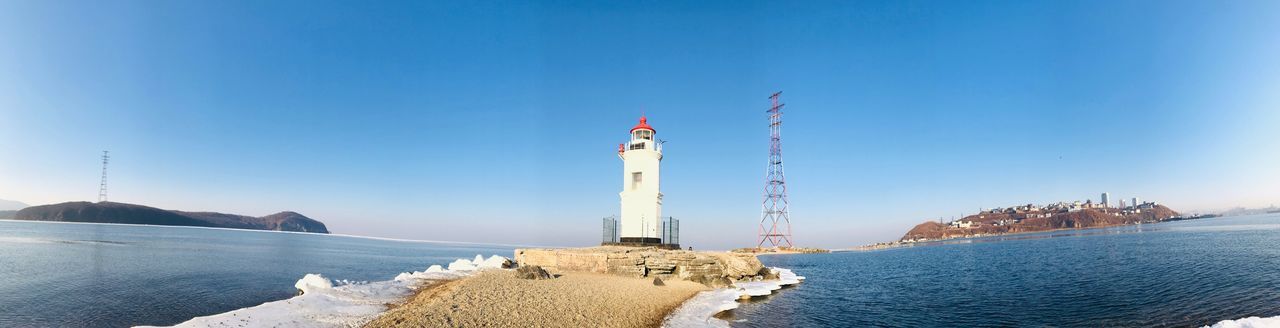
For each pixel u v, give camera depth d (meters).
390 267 64.12
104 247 85.38
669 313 28.86
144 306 30.56
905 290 45.94
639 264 43.44
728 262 48.56
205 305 31.36
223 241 135.75
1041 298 39.25
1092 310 33.22
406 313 22.52
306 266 61.97
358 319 21.55
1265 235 114.44
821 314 31.98
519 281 34.06
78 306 30.19
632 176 54.66
